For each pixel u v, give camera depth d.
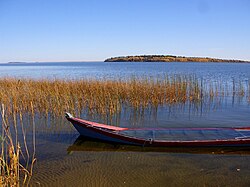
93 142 10.41
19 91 16.67
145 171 7.58
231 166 7.88
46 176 7.32
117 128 11.30
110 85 18.67
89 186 6.71
